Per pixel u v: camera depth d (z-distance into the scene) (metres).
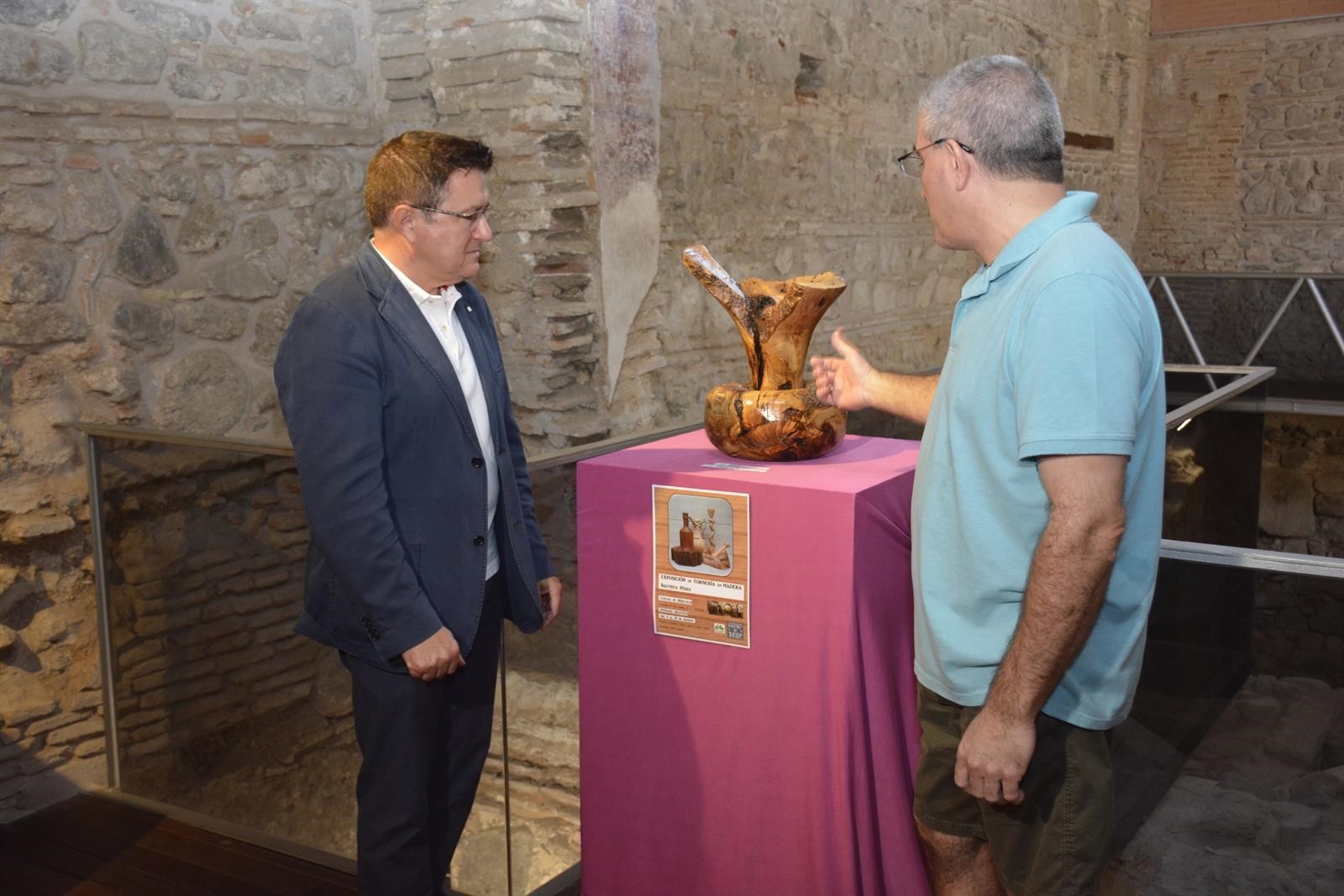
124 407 3.41
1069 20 8.64
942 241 1.58
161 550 2.98
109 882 2.63
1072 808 1.50
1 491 3.06
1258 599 2.01
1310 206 9.76
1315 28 9.49
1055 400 1.32
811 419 1.82
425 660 1.80
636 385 4.72
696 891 1.88
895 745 1.76
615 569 1.86
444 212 1.81
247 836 2.82
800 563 1.68
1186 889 1.99
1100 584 1.33
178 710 2.97
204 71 3.63
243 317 3.80
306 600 1.99
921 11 6.68
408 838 1.96
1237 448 4.77
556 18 4.06
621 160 4.45
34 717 3.11
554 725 2.59
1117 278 1.36
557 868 2.62
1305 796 1.97
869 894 1.76
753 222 5.45
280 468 2.76
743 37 5.20
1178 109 10.20
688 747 1.85
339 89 4.15
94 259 3.33
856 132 6.19
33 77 3.14
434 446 1.87
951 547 1.52
